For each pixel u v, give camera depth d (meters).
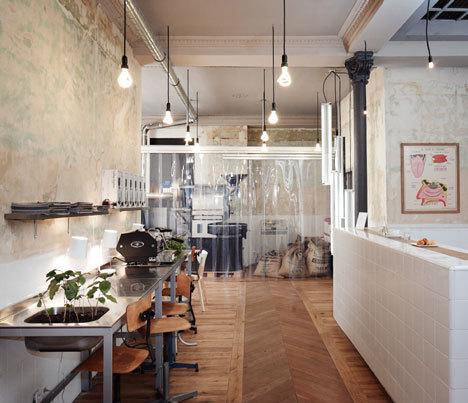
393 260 2.77
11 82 2.35
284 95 7.52
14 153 2.38
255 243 7.25
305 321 4.73
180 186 7.25
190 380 3.21
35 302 2.53
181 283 3.82
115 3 3.77
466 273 1.99
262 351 3.80
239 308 5.30
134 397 2.96
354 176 5.12
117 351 2.49
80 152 3.37
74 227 3.27
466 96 5.50
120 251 3.91
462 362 1.98
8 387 2.24
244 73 6.34
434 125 5.47
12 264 2.36
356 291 3.73
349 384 3.12
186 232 7.23
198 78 6.57
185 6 4.18
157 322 3.05
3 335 2.05
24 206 2.33
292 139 9.57
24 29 2.48
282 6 4.18
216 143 9.16
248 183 7.29
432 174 5.45
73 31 3.21
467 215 5.45
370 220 6.04
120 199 3.96
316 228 7.30
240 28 4.69
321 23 4.57
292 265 7.23
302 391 3.00
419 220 5.43
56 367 2.76
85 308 2.37
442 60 5.19
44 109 2.74
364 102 5.01
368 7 4.08
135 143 5.09
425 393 2.26
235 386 3.10
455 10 4.47
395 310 2.73
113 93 4.21
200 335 4.25
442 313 2.07
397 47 5.01
